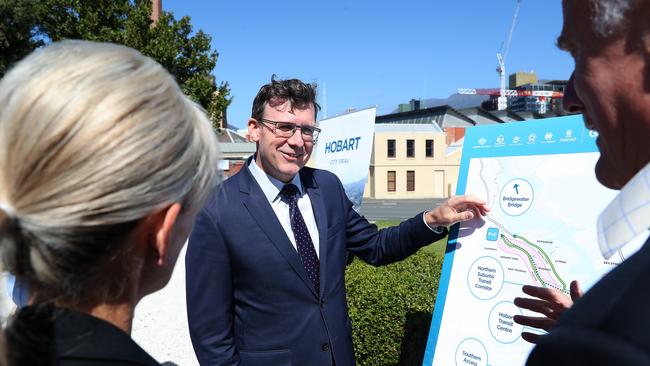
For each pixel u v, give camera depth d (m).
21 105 0.71
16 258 0.73
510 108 107.62
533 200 1.86
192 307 2.09
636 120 0.77
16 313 0.76
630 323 0.58
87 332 0.77
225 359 2.06
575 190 1.75
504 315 1.87
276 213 2.23
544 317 1.73
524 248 1.85
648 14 0.71
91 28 21.00
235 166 14.27
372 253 2.47
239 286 2.14
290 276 2.11
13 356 0.70
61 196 0.69
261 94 2.23
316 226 2.29
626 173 0.85
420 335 3.03
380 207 35.03
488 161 2.06
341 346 2.19
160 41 21.25
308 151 2.28
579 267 1.67
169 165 0.77
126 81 0.76
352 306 3.26
